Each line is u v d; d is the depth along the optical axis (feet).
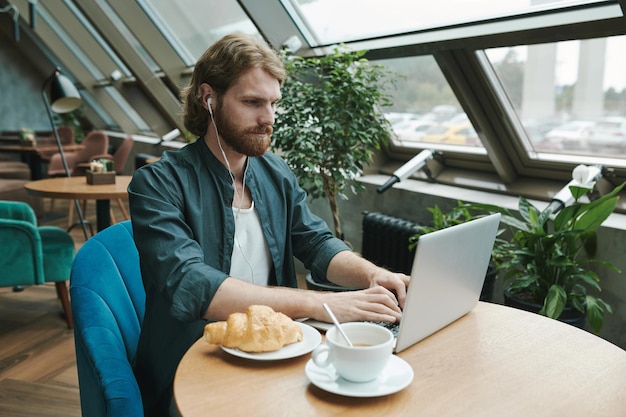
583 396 3.31
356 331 3.49
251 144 4.79
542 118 9.87
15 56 31.35
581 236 7.94
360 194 12.92
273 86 4.79
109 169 13.47
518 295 8.25
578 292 8.41
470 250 4.09
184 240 4.49
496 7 8.84
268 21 12.57
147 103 24.31
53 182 13.48
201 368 3.56
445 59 9.87
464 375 3.54
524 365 3.70
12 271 10.40
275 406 3.12
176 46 18.92
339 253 5.28
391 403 3.18
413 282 3.55
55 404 8.13
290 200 5.58
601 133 9.21
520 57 9.34
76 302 4.71
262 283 5.32
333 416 3.03
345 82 10.07
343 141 10.18
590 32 7.64
